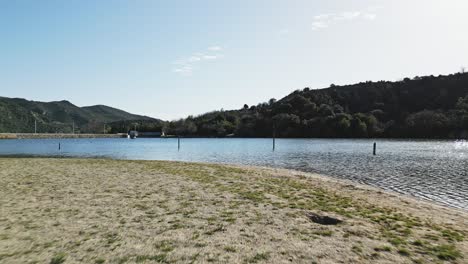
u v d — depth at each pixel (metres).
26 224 8.46
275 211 10.03
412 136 108.38
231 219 9.05
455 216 10.80
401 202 13.01
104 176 18.00
